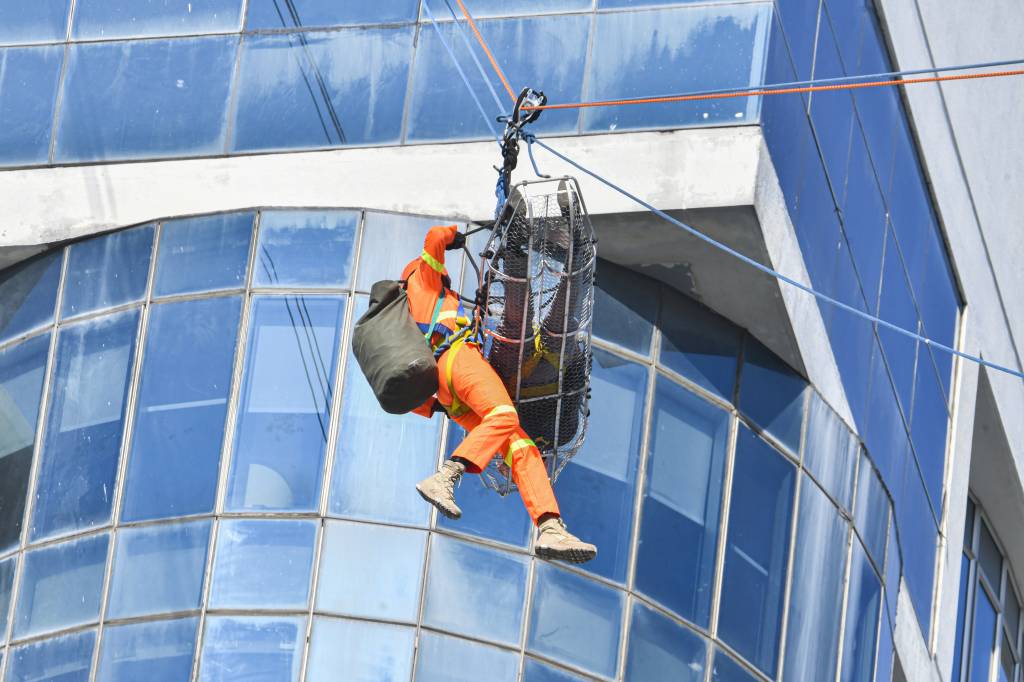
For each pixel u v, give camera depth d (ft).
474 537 171.94
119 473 176.35
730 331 192.85
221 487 172.35
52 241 190.90
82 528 175.63
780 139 184.34
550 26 187.83
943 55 240.53
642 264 187.52
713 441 188.14
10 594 176.04
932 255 237.45
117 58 196.95
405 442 173.99
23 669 171.63
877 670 211.00
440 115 187.93
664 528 181.78
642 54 184.75
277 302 179.52
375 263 180.65
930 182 235.20
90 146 193.98
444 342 123.65
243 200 187.32
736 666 183.32
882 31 219.61
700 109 181.27
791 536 193.06
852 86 154.20
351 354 176.65
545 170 182.80
